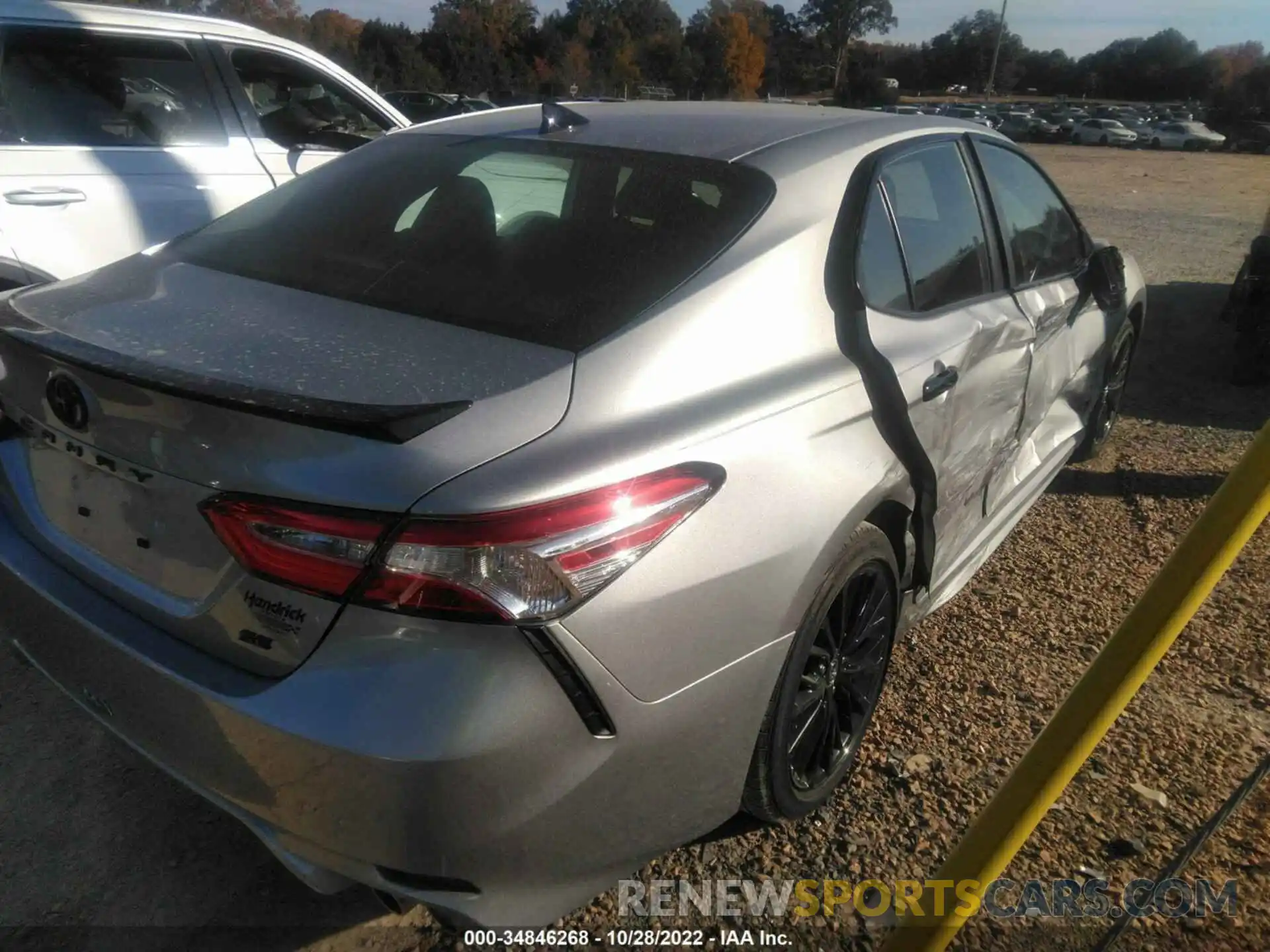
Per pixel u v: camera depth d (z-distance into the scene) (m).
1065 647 3.30
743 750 2.11
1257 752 2.81
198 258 2.55
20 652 2.34
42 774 2.65
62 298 2.39
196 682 1.84
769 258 2.29
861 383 2.36
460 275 2.27
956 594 3.48
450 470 1.70
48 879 2.33
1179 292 8.97
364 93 5.62
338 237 2.52
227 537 1.78
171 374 1.80
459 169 2.70
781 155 2.55
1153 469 4.81
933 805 2.59
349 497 1.67
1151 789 2.65
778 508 2.06
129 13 4.60
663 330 2.07
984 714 2.95
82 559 2.13
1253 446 1.34
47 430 2.11
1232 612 3.52
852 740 2.62
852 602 2.51
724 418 2.03
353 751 1.68
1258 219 14.53
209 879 2.36
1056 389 3.70
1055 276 3.65
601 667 1.78
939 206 2.96
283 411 1.68
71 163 4.25
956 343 2.73
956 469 2.85
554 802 1.79
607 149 2.63
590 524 1.76
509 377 1.91
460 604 1.67
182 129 4.69
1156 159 30.92
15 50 4.23
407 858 1.75
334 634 1.73
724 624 1.96
